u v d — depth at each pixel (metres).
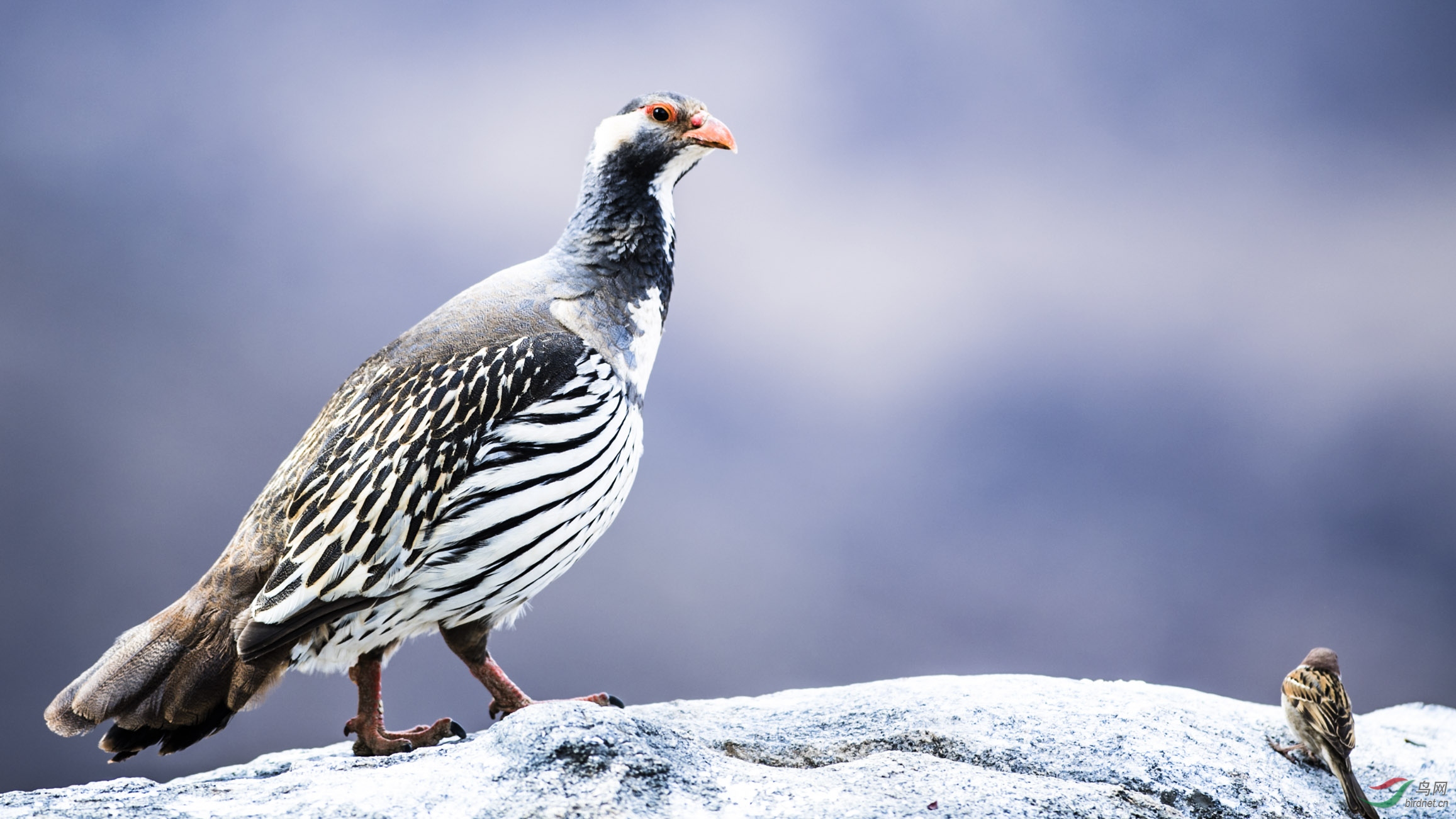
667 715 11.55
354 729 11.22
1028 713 10.98
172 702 10.38
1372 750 12.09
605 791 8.02
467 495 10.65
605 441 11.55
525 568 11.19
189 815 7.99
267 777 10.04
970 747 10.11
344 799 8.14
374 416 10.72
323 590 10.25
